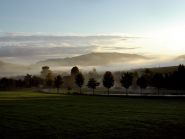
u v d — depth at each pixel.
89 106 62.81
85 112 50.84
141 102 74.56
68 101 79.38
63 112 51.00
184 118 41.53
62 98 94.38
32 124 37.97
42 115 46.91
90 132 32.66
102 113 49.12
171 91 137.25
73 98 94.75
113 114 47.59
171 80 132.25
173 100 81.19
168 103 70.25
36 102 75.56
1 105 66.19
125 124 37.25
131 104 67.94
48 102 75.62
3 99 88.81
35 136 30.95
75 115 46.66
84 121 40.12
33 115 46.94
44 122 39.56
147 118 42.06
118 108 57.75
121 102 75.06
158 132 32.41
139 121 39.47
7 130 33.97
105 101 79.19
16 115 47.03
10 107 61.00
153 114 46.91
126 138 29.95
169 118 41.69
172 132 32.38
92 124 37.53
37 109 56.53
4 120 41.56
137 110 53.47
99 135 31.17
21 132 32.91
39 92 153.75
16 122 39.69
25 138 30.12
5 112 51.38
